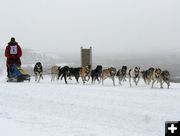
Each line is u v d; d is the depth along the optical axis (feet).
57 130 23.47
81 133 22.76
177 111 32.30
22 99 38.60
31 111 32.42
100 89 48.24
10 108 33.17
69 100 37.76
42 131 22.90
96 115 30.91
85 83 66.85
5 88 48.24
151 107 34.19
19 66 64.18
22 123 25.53
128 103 36.32
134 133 24.99
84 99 38.63
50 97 39.78
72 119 29.32
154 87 57.98
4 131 22.45
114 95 41.88
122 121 28.99
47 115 30.12
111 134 23.36
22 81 64.28
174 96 41.57
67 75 68.03
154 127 27.32
